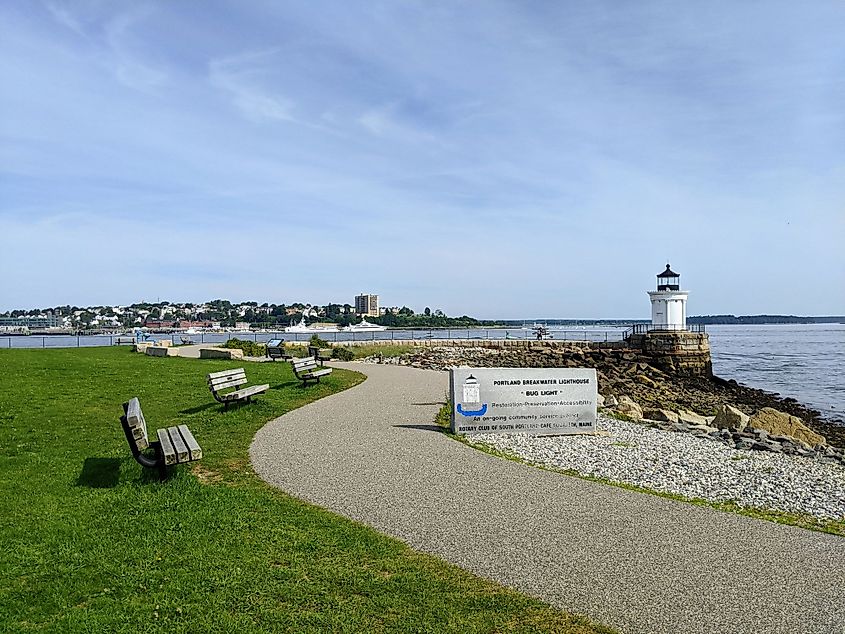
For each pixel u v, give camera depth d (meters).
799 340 134.62
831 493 10.04
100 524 7.61
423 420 15.55
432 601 5.82
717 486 10.32
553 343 62.91
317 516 8.05
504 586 6.18
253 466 10.79
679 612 5.70
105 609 5.61
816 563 6.84
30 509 8.14
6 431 13.05
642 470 11.27
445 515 8.32
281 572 6.33
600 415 18.47
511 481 10.10
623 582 6.31
